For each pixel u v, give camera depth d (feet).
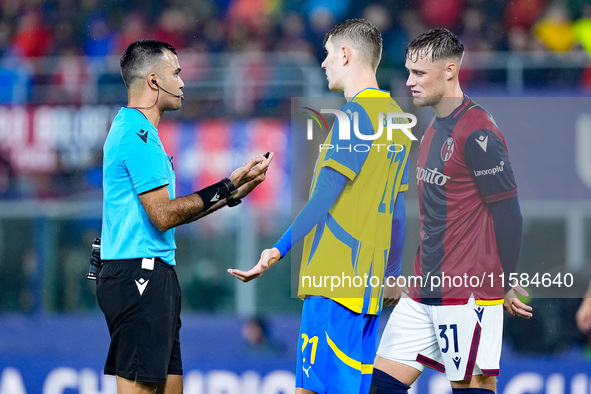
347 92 39.93
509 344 64.44
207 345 71.15
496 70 79.25
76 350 72.02
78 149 77.51
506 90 74.90
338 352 38.37
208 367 69.51
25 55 113.19
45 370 71.31
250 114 75.15
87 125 77.66
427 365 43.62
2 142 77.82
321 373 38.14
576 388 63.41
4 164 77.51
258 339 71.31
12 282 73.67
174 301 41.24
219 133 73.61
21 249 73.82
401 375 43.65
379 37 40.27
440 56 42.60
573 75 78.48
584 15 110.42
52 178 77.10
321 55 110.42
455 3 109.40
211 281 72.38
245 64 77.46
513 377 63.98
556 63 78.69
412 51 43.24
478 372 42.73
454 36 43.01
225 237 72.33
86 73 79.00
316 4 113.60
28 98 78.38
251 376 69.10
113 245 40.42
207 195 39.50
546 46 108.99
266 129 73.46
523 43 108.17
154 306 40.16
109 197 40.40
